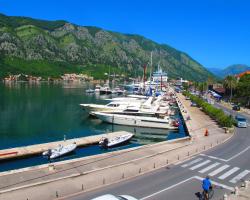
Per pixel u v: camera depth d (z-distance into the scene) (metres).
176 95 157.38
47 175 28.28
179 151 39.03
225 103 115.06
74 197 23.72
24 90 173.12
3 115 83.62
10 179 27.09
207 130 51.69
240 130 56.88
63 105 108.44
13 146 51.84
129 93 162.50
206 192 23.59
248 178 29.58
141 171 30.47
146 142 55.81
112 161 33.41
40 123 73.25
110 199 18.67
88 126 69.94
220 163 34.31
